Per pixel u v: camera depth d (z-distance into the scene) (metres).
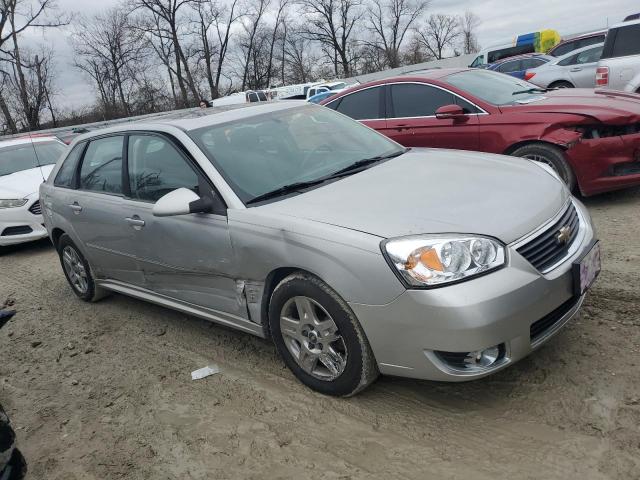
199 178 3.70
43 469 3.15
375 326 2.89
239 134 4.00
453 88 6.61
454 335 2.67
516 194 3.24
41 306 5.80
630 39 9.05
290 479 2.77
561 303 2.95
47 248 8.54
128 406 3.63
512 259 2.81
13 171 9.32
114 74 44.84
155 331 4.70
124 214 4.30
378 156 4.16
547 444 2.71
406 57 56.12
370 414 3.14
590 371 3.17
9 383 4.22
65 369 4.30
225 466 2.94
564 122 5.78
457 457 2.73
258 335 3.66
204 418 3.37
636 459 2.53
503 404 3.05
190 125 4.05
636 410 2.81
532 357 3.39
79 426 3.50
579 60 14.20
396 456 2.80
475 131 6.35
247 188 3.57
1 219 8.14
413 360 2.84
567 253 3.08
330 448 2.93
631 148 5.64
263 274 3.36
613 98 6.15
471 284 2.70
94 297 5.46
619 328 3.55
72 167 5.16
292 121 4.32
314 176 3.76
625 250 4.71
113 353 4.42
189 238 3.73
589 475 2.49
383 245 2.82
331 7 52.41
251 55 50.41
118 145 4.56
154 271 4.25
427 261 2.72
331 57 54.62
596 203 6.16
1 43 34.16
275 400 3.42
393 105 7.05
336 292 3.00
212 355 4.11
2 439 2.49
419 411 3.11
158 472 2.97
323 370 3.36
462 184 3.39
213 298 3.84
